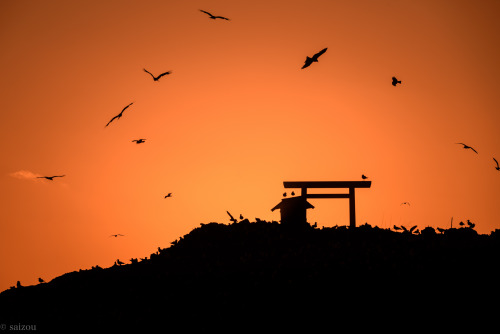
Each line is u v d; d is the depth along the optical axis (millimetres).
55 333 71188
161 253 102375
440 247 90625
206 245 100812
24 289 91312
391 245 93562
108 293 83438
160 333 69250
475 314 68812
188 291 80250
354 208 105875
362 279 78812
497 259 83375
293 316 70875
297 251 92500
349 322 68812
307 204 104938
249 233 103688
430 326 67000
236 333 68000
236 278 82938
